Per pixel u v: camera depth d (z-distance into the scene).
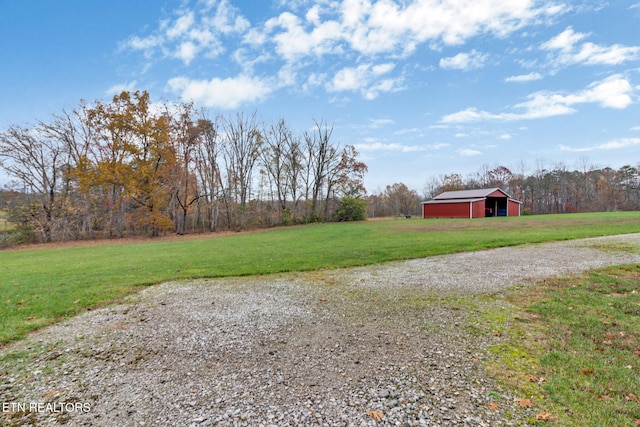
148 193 26.91
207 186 33.25
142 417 2.73
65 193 27.16
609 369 3.18
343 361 3.59
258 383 3.21
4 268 11.04
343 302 5.80
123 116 25.72
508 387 2.96
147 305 6.09
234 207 35.03
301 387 3.10
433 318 4.80
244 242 17.44
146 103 26.72
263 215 37.22
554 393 2.84
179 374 3.47
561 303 5.16
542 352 3.61
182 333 4.64
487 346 3.82
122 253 14.77
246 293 6.73
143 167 25.89
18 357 3.99
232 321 5.07
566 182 55.09
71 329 4.93
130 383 3.32
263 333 4.53
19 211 24.77
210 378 3.36
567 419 2.50
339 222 35.47
